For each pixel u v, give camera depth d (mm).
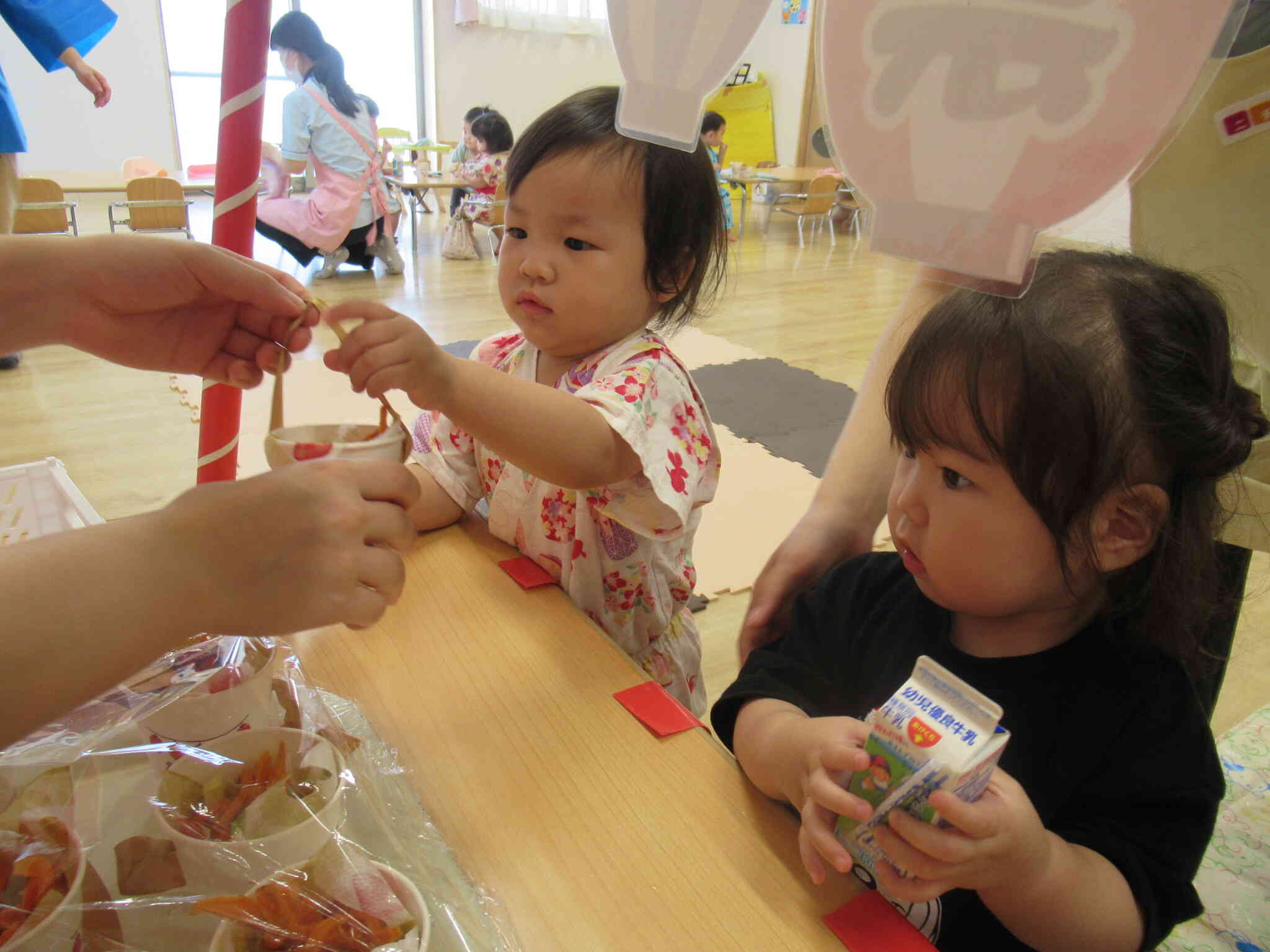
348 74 7215
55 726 485
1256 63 718
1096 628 601
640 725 590
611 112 804
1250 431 589
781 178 5965
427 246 5574
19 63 5910
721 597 1835
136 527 332
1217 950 881
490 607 722
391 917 407
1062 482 505
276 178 4508
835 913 454
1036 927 477
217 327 597
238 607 338
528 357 980
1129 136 297
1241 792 1103
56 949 382
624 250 809
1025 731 598
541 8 7281
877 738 428
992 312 522
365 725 566
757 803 527
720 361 3359
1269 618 1756
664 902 459
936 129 326
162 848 424
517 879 468
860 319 4141
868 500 845
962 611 583
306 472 380
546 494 894
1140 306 524
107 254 540
